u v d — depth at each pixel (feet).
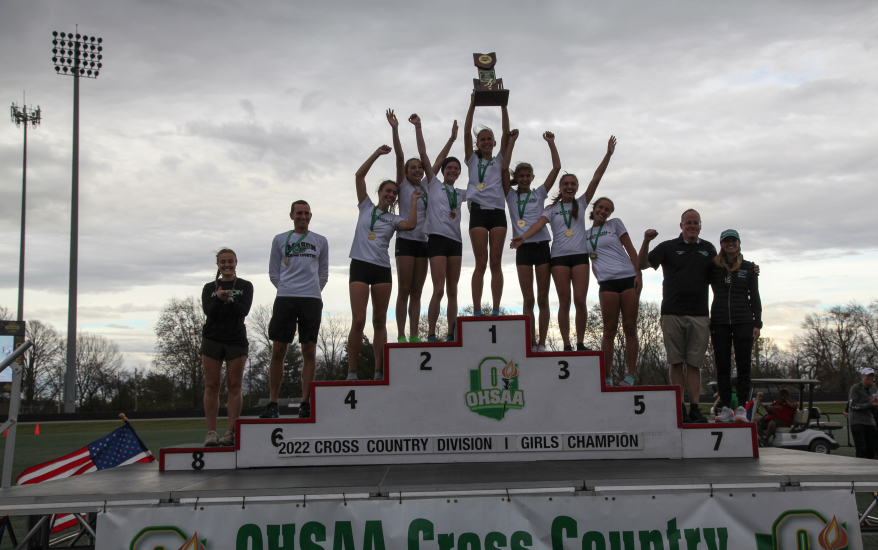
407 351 19.25
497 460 18.93
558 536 14.75
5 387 194.70
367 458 18.85
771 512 15.10
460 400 19.15
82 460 24.39
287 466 18.84
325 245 22.57
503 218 23.41
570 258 23.29
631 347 22.88
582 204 23.70
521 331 19.48
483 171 23.77
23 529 23.31
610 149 23.99
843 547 15.05
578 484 15.01
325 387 19.10
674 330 21.94
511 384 19.29
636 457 19.19
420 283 23.21
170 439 62.80
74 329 92.99
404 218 23.31
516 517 14.79
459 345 19.36
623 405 19.38
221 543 14.47
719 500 15.10
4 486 15.80
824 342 200.64
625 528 14.87
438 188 23.18
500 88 23.66
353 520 14.62
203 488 14.98
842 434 65.16
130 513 14.48
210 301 20.79
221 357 20.84
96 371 221.66
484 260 23.06
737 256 22.26
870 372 35.24
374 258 21.81
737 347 22.18
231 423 20.63
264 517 14.57
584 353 19.47
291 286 21.54
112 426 93.09
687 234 22.21
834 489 15.28
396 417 19.03
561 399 19.30
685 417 21.66
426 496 14.79
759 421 47.01
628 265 23.30
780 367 202.80
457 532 14.66
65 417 107.76
